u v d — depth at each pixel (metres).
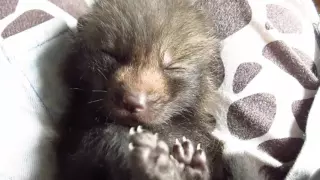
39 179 0.11
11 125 0.11
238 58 0.13
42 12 0.13
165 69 0.11
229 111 0.13
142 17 0.11
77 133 0.12
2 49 0.12
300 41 0.14
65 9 0.14
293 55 0.13
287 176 0.11
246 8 0.13
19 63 0.12
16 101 0.12
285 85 0.12
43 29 0.13
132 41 0.11
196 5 0.13
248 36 0.13
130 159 0.10
